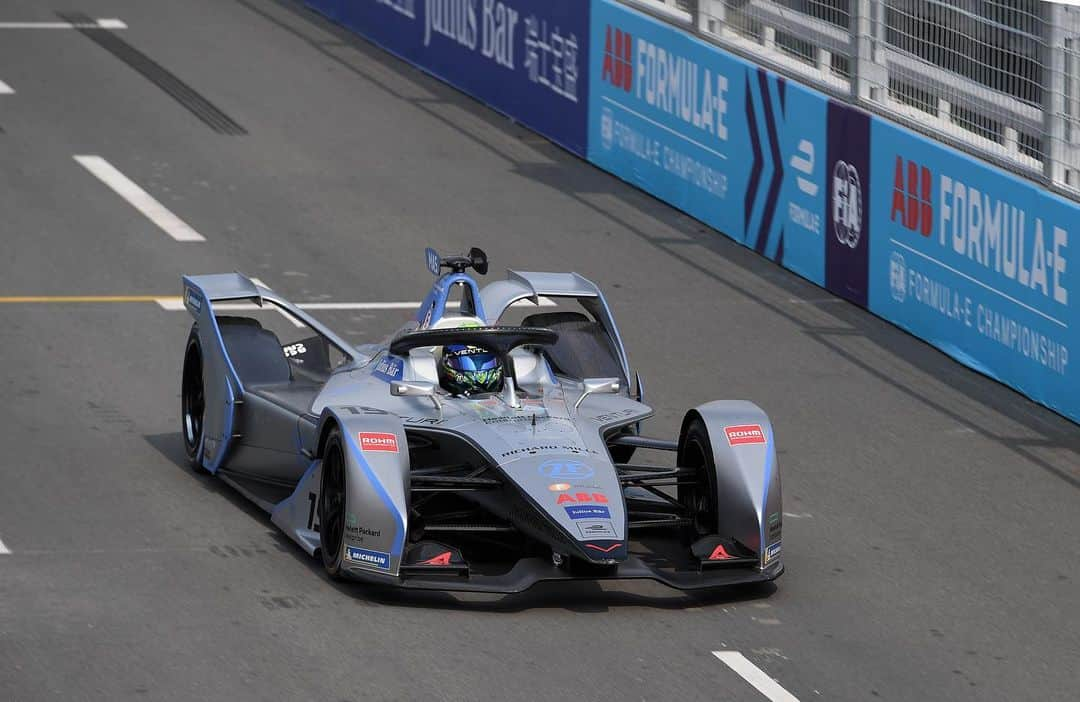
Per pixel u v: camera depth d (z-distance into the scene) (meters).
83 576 33.41
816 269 60.22
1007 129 51.09
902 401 49.28
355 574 32.59
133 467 40.38
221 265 58.03
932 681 30.88
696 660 31.00
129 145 71.81
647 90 69.50
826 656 31.67
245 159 71.12
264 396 38.41
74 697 28.05
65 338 49.94
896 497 41.62
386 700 28.50
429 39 86.94
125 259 57.97
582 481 32.88
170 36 91.56
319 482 34.56
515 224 64.94
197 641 30.53
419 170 71.31
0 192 64.44
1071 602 35.41
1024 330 50.09
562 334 40.97
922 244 54.56
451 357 36.09
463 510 36.19
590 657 30.80
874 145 56.50
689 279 59.91
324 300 55.22
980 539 39.06
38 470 39.66
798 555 37.34
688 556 35.78
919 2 54.78
